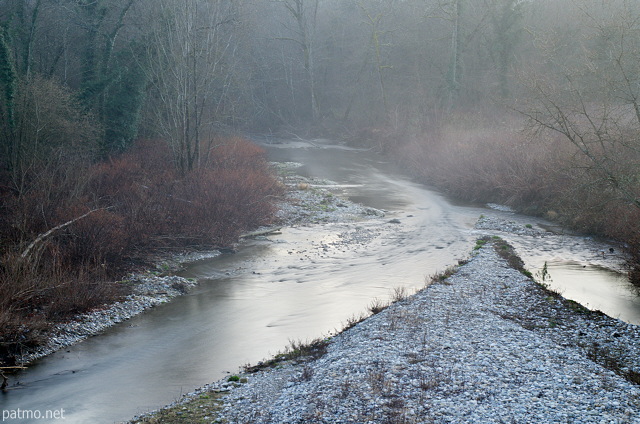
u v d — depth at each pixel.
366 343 12.30
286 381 10.85
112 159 33.72
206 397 10.44
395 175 46.69
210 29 33.31
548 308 14.97
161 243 22.62
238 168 34.12
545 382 10.00
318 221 29.52
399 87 71.12
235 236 24.78
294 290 18.33
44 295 15.96
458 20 53.16
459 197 36.91
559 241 24.25
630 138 20.88
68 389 11.42
